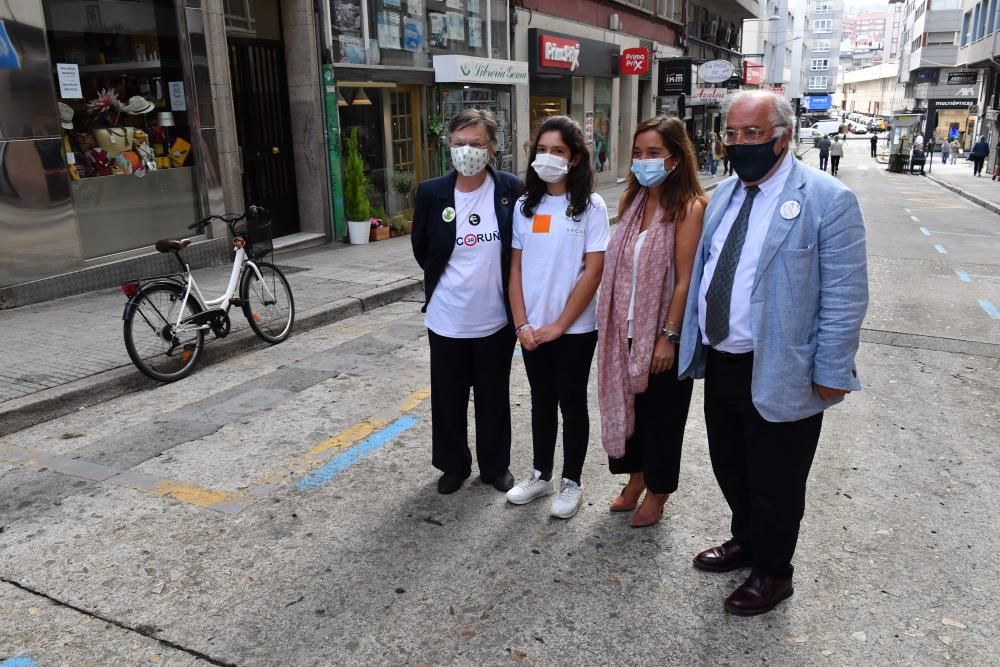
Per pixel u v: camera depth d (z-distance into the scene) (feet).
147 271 27.48
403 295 27.66
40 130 23.47
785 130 8.07
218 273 28.84
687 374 9.47
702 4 105.19
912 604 9.44
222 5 30.09
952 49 167.32
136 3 27.17
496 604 9.50
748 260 8.48
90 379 17.03
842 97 462.60
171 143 28.96
